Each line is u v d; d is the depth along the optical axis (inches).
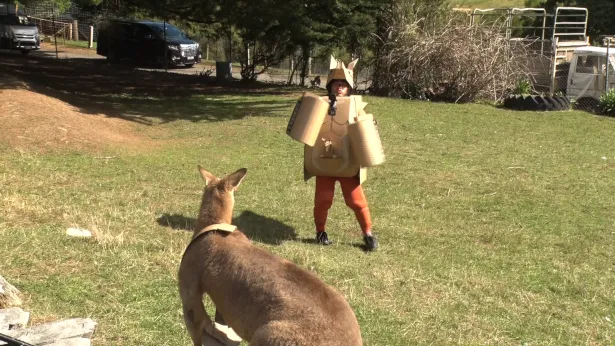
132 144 455.8
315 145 274.5
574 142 548.4
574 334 211.9
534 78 816.9
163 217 297.3
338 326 125.3
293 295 131.3
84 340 170.7
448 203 359.6
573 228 325.4
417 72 761.0
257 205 334.0
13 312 182.1
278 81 943.7
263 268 139.7
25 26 1182.3
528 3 1212.5
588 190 397.4
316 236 288.4
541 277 259.6
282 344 122.9
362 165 269.0
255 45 867.4
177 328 190.2
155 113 589.0
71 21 1630.2
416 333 201.2
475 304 229.3
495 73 751.7
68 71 914.7
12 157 379.2
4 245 238.5
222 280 144.2
